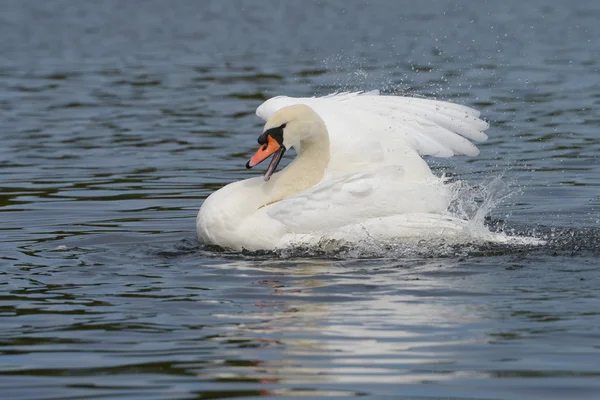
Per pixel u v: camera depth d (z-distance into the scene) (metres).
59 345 9.61
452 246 13.38
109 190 18.44
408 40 44.09
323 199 13.30
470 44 42.25
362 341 9.54
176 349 9.43
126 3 62.78
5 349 9.52
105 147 22.94
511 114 26.08
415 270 12.21
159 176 19.78
